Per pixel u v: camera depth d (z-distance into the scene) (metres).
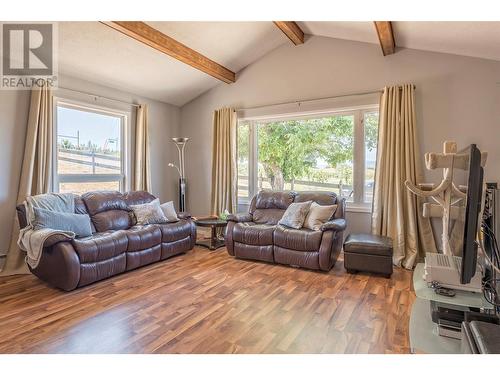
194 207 5.63
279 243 3.55
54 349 1.87
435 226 3.63
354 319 2.29
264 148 5.00
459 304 1.62
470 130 3.46
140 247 3.42
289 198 4.20
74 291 2.80
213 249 4.34
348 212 4.25
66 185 3.99
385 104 3.79
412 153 3.65
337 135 4.39
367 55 4.03
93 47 3.53
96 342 1.96
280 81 4.67
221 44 4.18
